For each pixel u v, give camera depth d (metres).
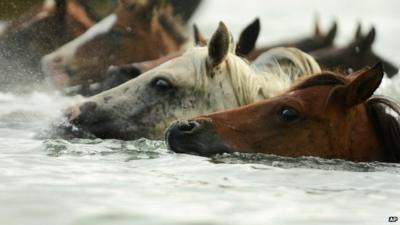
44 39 21.77
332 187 9.96
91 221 7.99
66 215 8.17
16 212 8.23
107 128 13.84
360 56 22.06
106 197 8.96
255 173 10.55
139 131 13.87
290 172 10.71
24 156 11.33
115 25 19.94
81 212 8.28
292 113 11.73
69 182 9.60
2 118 16.31
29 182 9.52
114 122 13.87
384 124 11.81
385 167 11.32
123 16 20.06
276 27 38.38
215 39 13.74
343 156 11.73
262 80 14.01
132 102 13.95
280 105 11.81
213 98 13.81
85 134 13.83
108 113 13.91
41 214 8.17
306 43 23.48
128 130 13.84
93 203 8.67
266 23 39.88
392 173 10.90
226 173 10.51
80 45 19.70
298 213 8.59
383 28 40.50
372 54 22.16
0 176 9.80
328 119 11.72
